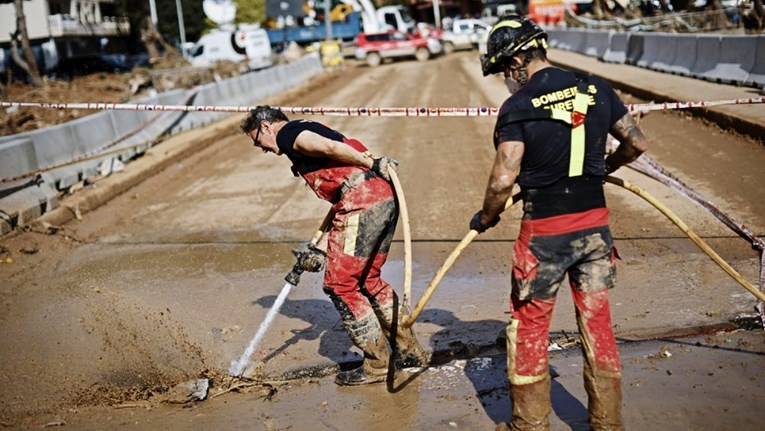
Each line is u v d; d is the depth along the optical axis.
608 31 24.52
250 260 7.68
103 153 11.92
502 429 3.81
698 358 4.57
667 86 15.59
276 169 12.16
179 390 4.80
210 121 18.56
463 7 74.19
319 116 17.69
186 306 6.49
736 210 7.67
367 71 34.44
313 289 6.70
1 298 7.02
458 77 26.02
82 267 7.87
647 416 3.93
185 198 10.75
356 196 4.44
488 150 11.97
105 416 4.60
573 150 3.43
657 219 7.65
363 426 4.21
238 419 4.43
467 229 8.09
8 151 9.16
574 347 4.97
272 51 50.50
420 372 4.84
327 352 5.31
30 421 4.59
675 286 5.87
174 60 40.34
